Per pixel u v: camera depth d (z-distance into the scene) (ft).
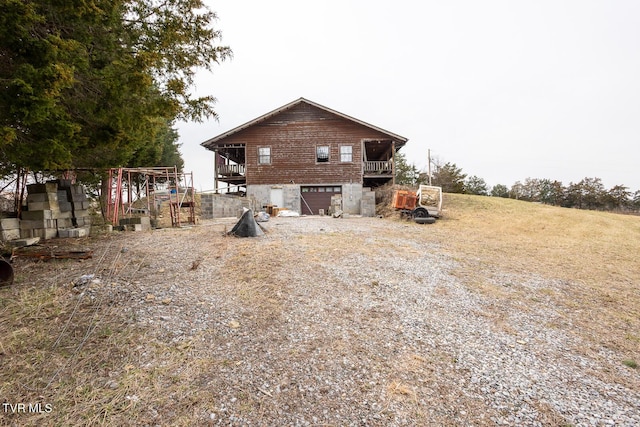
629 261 26.16
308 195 68.90
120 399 7.23
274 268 18.16
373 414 7.33
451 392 8.43
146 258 18.78
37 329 9.93
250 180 67.31
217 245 23.56
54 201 25.18
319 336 11.13
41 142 14.97
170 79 19.31
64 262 17.13
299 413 7.21
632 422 7.56
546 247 30.81
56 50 12.78
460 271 21.06
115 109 17.58
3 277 13.38
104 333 10.05
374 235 32.22
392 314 13.50
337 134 67.77
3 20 11.42
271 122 67.72
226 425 6.68
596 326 13.78
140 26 18.51
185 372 8.48
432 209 45.93
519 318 14.15
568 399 8.43
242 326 11.45
